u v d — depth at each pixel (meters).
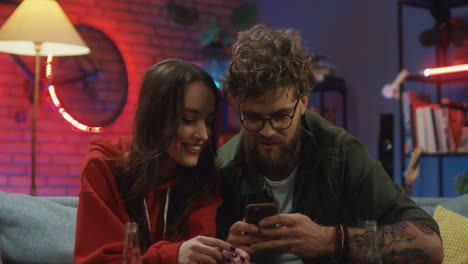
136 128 1.61
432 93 4.22
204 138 1.58
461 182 3.60
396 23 4.59
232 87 1.58
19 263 2.12
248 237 1.50
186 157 1.59
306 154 1.80
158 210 1.70
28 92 5.04
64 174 5.19
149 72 1.60
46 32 3.20
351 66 5.02
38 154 5.10
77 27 5.27
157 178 1.68
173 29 5.81
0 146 5.01
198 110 1.56
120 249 1.46
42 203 2.25
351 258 1.54
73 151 5.23
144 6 5.68
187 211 1.71
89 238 1.50
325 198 1.80
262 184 1.81
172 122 1.55
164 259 1.42
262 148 1.65
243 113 1.61
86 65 5.25
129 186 1.64
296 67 1.57
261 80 1.53
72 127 5.22
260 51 1.56
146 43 5.67
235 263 1.38
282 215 1.50
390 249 1.58
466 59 3.93
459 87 4.04
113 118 5.35
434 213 2.26
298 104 1.64
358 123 4.94
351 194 1.78
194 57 5.89
